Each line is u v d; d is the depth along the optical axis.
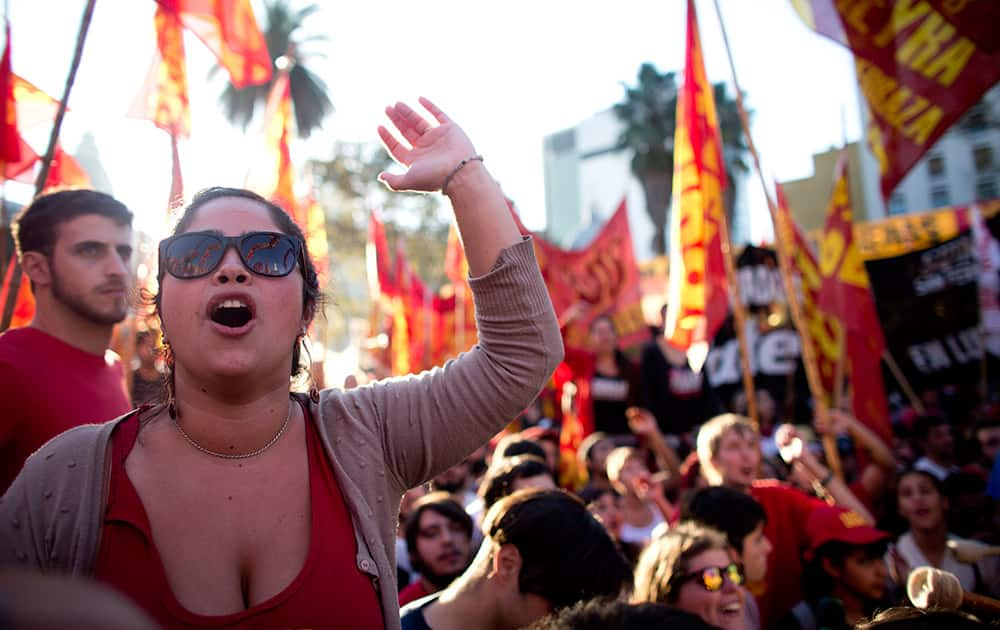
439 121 1.69
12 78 3.40
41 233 2.44
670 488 5.18
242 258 1.38
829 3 4.47
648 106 32.94
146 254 2.68
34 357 2.34
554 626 1.52
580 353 6.97
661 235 32.75
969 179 25.45
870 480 5.10
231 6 3.85
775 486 4.01
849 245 5.84
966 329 9.65
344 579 1.35
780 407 9.82
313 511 1.39
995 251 9.90
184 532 1.33
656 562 2.56
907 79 4.30
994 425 6.52
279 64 5.32
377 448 1.51
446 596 2.23
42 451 1.40
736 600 2.48
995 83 4.05
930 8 4.23
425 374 1.64
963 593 2.18
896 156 4.33
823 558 3.58
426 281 28.23
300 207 5.13
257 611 1.28
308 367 1.64
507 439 4.41
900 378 8.19
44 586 0.56
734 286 4.85
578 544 2.06
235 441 1.40
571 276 8.89
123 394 2.63
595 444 5.96
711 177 5.22
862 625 1.59
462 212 1.59
